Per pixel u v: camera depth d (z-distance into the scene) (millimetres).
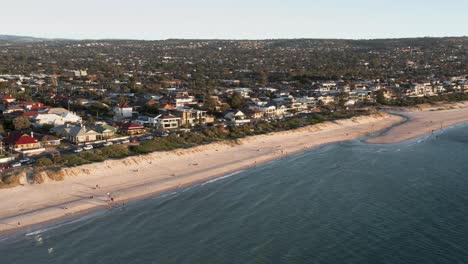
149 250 73500
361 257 71625
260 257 71625
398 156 135125
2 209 86500
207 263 69812
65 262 69438
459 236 78500
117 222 83625
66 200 92500
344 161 128750
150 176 109562
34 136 137375
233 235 79125
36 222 82250
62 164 109125
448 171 118250
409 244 75812
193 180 108500
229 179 110312
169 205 92375
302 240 77438
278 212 89625
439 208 91562
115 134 144000
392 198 97750
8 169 104562
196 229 81312
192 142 138375
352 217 87250
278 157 132125
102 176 106875
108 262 69625
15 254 71312
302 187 105000
